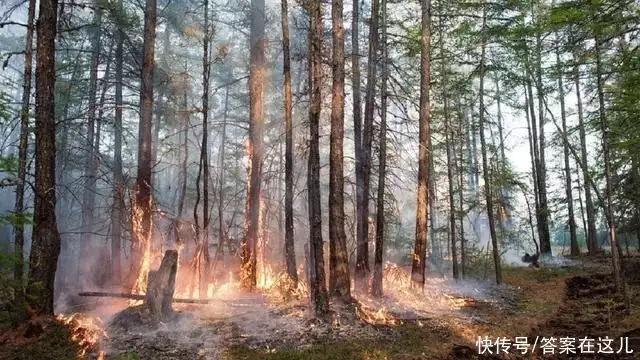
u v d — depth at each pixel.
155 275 9.41
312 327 9.23
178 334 8.62
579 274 17.84
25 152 9.80
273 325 9.38
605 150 12.28
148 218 12.15
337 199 10.65
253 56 15.00
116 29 16.42
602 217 22.50
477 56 17.06
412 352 8.50
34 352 7.50
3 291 8.30
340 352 8.13
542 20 13.68
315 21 10.60
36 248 8.70
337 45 10.94
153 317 9.02
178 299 10.51
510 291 15.02
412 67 17.03
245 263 13.47
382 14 14.42
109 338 8.27
